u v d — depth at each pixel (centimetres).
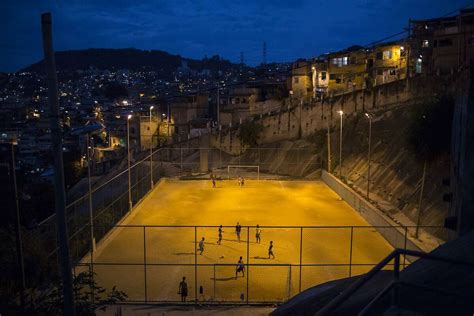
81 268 2695
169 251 3106
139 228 3691
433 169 3709
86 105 18175
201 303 2273
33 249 1645
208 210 4331
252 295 2377
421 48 6575
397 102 5553
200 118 9675
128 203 4353
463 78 2161
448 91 4688
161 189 5397
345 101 6088
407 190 3897
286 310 1216
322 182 5675
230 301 2297
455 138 2473
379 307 738
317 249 3120
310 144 6328
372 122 5503
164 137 8631
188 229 3666
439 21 6538
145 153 7550
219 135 7125
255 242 3294
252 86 9731
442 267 813
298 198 4844
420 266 902
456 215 2119
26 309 1145
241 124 7025
